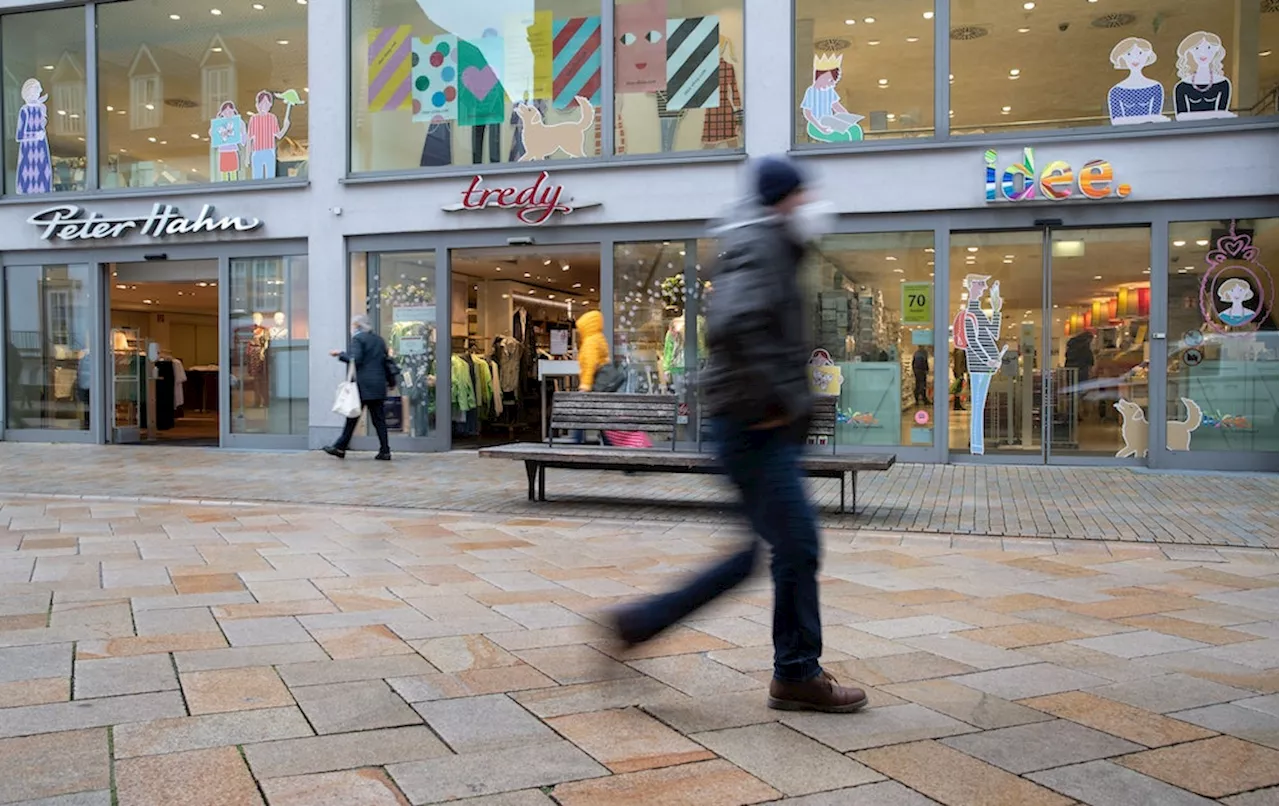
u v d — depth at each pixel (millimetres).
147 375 17500
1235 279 11703
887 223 12539
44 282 15742
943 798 2756
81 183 15656
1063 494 9594
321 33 14430
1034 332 12266
